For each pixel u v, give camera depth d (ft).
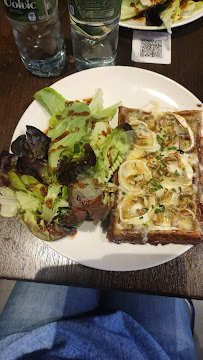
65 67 0.96
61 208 0.71
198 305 1.26
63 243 0.72
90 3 0.71
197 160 0.76
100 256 0.71
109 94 0.87
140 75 0.87
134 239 0.70
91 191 0.69
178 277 0.74
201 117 0.81
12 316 0.98
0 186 0.74
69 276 0.75
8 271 0.75
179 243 0.72
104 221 0.74
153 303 1.08
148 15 0.94
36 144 0.75
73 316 0.97
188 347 1.02
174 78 0.94
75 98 0.86
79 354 0.82
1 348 0.87
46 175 0.74
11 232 0.78
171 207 0.70
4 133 0.88
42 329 0.85
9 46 0.97
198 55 0.96
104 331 0.87
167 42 0.97
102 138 0.78
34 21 0.75
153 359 0.89
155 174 0.72
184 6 0.95
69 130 0.76
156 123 0.78
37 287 1.06
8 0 0.69
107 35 0.86
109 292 1.07
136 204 0.70
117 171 0.74
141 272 0.75
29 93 0.92
